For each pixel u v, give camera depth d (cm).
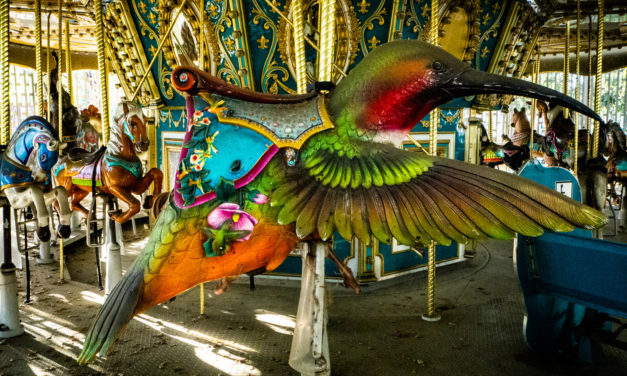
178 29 524
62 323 412
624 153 749
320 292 236
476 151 604
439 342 372
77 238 708
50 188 447
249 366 331
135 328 399
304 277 245
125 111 476
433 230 172
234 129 190
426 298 481
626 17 1160
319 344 238
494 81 181
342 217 177
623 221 791
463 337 382
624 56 1036
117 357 346
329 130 190
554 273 309
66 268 564
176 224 185
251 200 186
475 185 173
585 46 998
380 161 183
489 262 618
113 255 492
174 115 597
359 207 177
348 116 192
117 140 471
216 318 424
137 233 788
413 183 178
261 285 523
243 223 185
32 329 397
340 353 352
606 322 341
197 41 510
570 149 707
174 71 194
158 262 185
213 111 193
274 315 432
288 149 185
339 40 478
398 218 174
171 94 582
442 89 188
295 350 247
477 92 185
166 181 621
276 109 195
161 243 185
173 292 191
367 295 492
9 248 383
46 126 387
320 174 184
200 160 187
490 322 414
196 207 184
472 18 519
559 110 728
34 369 328
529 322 342
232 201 185
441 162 181
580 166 625
